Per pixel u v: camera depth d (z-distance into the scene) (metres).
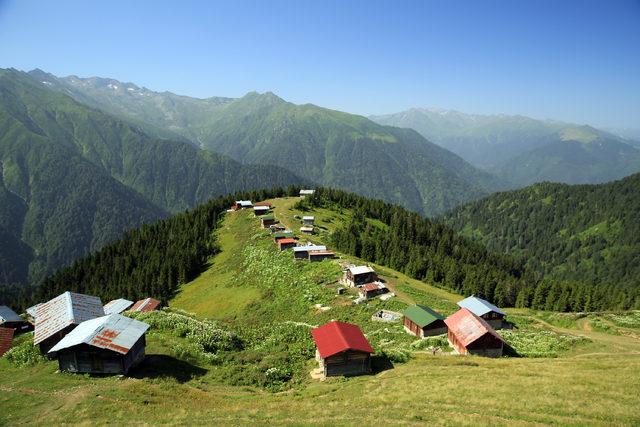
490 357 58.28
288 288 108.44
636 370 45.56
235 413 37.00
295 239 147.12
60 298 69.44
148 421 34.56
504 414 34.66
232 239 173.62
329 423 34.06
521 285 154.62
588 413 34.00
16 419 35.56
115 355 44.22
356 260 128.12
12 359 53.34
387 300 91.06
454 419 33.88
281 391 46.41
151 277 154.50
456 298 119.88
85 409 36.34
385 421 34.09
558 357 59.59
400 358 54.62
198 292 135.50
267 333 70.38
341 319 84.56
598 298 139.75
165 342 55.09
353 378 48.56
